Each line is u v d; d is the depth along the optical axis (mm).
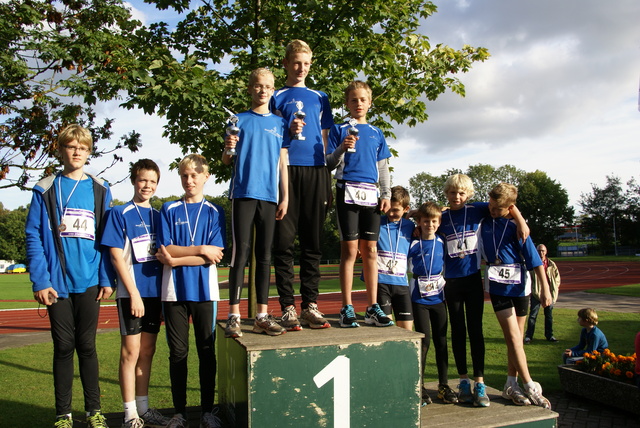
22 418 5527
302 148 4102
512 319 4449
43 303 3467
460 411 4285
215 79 6559
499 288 4449
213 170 7418
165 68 5945
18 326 14250
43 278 3447
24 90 8281
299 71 4324
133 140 8961
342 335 3533
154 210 4008
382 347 3404
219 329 4426
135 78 5684
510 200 4422
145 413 3803
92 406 3562
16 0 7602
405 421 3438
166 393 6488
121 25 7742
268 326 3566
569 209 75688
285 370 3174
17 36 7449
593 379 6219
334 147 4438
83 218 3650
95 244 3727
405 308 4832
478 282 4605
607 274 35031
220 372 4352
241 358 3301
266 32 7375
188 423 3930
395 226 4926
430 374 7344
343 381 3301
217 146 6816
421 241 4812
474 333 4559
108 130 9008
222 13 7617
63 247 3555
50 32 7457
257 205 3805
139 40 7266
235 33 7359
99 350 9164
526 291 4496
